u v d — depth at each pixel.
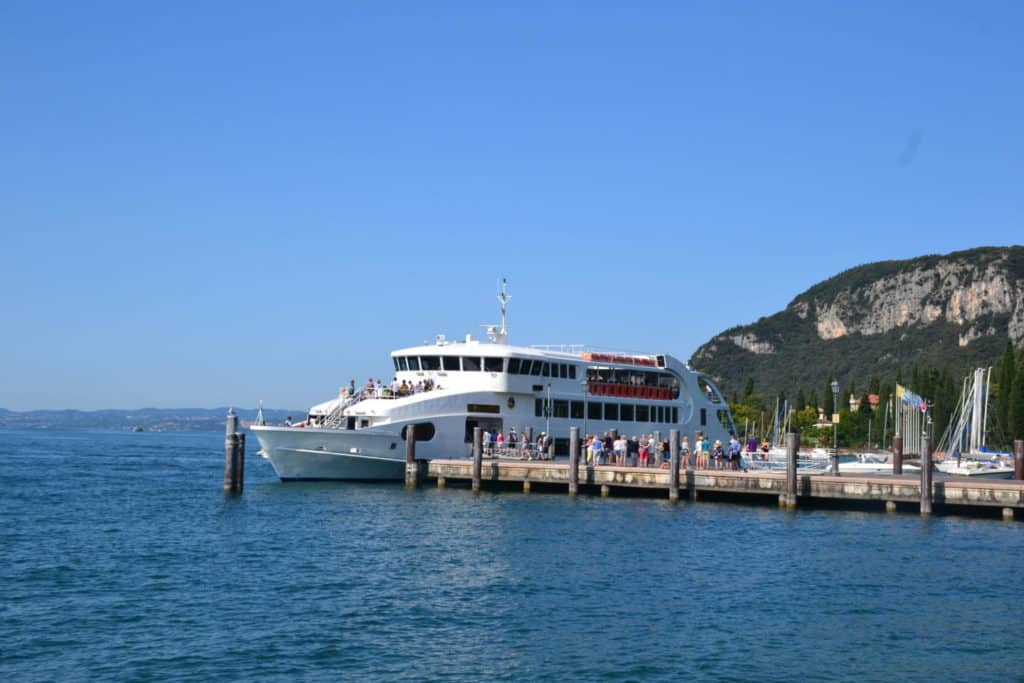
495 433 67.44
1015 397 150.25
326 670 26.33
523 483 64.25
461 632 30.05
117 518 52.59
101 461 111.12
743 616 32.28
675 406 77.12
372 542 44.91
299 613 31.95
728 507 57.53
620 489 63.78
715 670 26.73
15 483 75.12
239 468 61.22
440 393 65.81
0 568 38.50
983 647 29.14
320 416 66.94
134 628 29.91
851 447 191.50
